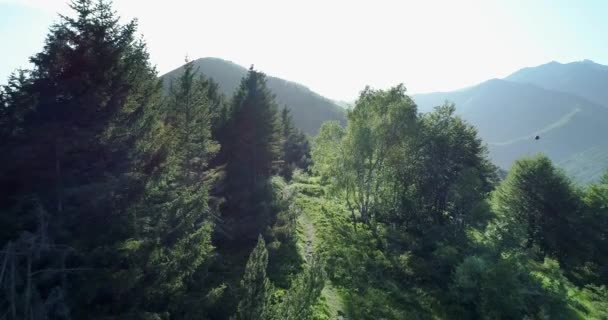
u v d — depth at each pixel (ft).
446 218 130.82
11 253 25.76
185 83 66.44
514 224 104.99
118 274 32.81
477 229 124.88
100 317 31.58
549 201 142.61
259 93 86.48
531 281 85.05
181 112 65.26
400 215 128.77
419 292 78.18
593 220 141.69
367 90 121.70
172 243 45.01
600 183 169.58
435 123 135.64
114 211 37.29
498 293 73.87
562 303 83.46
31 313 24.98
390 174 127.44
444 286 83.82
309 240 95.96
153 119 44.91
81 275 31.78
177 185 53.62
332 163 121.90
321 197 148.77
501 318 72.18
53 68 35.73
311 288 38.78
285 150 204.44
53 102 34.99
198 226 59.06
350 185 121.90
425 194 134.51
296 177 180.45
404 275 86.28
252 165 82.58
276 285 62.64
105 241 34.86
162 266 39.01
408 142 120.88
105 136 38.14
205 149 68.49
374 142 114.62
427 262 92.99
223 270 60.75
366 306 65.26
